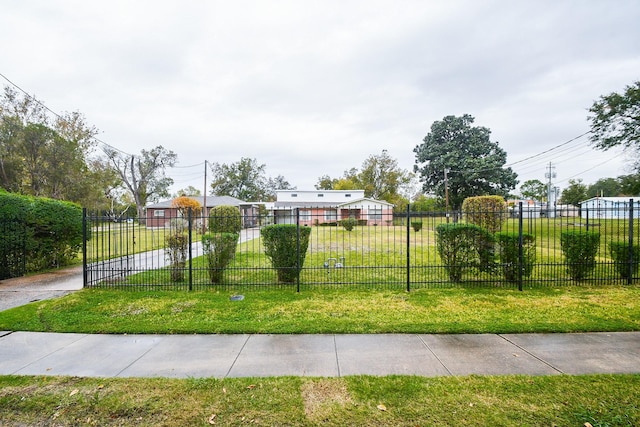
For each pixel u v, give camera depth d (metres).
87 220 6.98
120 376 2.79
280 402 2.36
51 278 7.21
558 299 5.18
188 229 6.39
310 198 38.00
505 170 37.19
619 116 17.67
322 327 3.98
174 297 5.45
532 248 6.36
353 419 2.15
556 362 3.01
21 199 7.65
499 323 4.08
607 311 4.54
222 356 3.21
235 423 2.12
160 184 43.19
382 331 3.86
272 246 6.44
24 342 3.59
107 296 5.51
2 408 2.30
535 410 2.22
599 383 2.58
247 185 54.09
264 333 3.84
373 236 19.19
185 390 2.53
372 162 48.81
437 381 2.65
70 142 22.94
